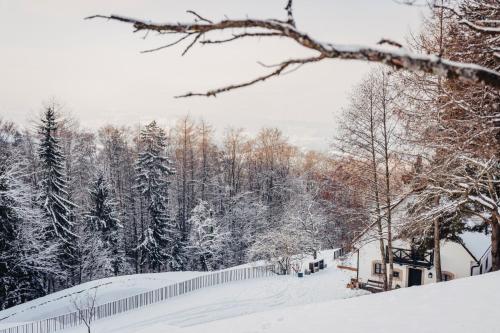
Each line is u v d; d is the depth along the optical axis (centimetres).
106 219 3662
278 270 3030
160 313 2088
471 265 2133
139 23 205
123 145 5459
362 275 2461
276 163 5688
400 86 1274
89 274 3544
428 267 2209
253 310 2078
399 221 1580
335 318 856
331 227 4125
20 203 2705
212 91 211
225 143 5422
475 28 286
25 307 2527
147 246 3794
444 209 1308
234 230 4516
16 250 2747
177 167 5256
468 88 886
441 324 735
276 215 4619
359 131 1708
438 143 1088
